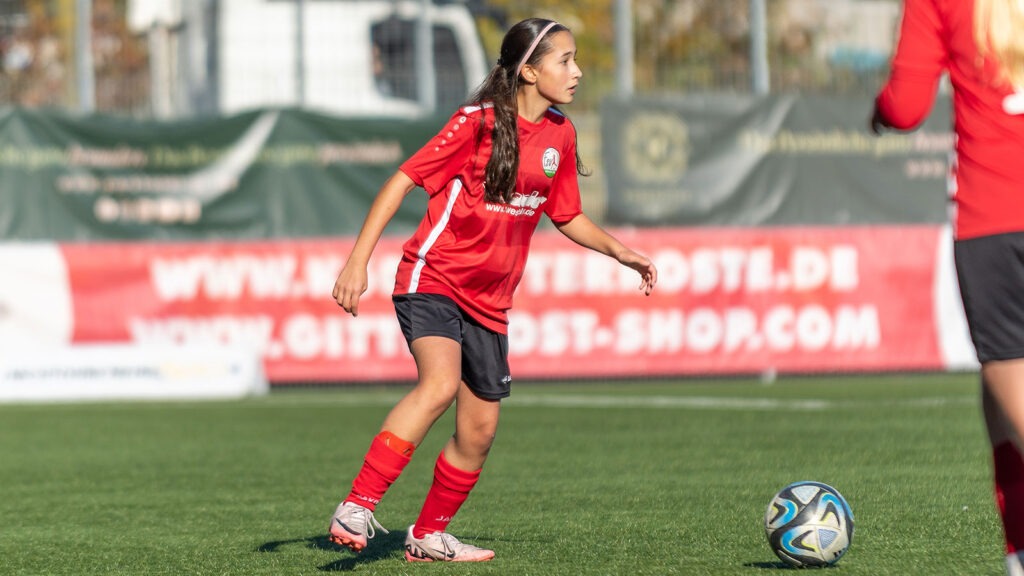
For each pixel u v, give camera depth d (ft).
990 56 44.86
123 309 180.65
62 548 70.44
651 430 127.13
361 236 57.11
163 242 181.27
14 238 179.83
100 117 180.65
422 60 189.16
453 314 58.54
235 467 106.32
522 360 182.50
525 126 59.06
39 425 143.43
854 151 186.09
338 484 95.20
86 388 178.09
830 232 185.26
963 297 45.65
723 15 242.37
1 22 233.35
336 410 156.46
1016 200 44.47
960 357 186.09
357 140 182.60
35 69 262.47
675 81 204.13
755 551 63.31
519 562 61.57
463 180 58.59
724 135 184.24
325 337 182.29
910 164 186.91
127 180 180.96
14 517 82.53
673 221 183.62
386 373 182.09
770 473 94.84
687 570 58.44
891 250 186.09
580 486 89.92
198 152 181.68
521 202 59.16
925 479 88.89
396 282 59.98
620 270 183.42
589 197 185.98
